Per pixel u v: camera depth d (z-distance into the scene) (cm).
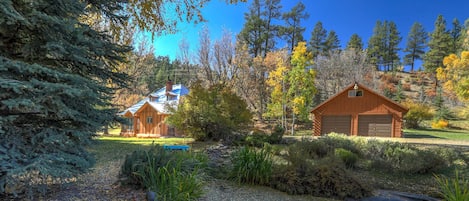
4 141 279
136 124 1945
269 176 481
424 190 544
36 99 272
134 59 1623
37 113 306
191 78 2575
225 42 2434
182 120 1118
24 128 306
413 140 1366
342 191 452
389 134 1764
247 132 1180
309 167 489
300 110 2186
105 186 382
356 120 1881
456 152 791
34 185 319
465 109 2417
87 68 370
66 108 291
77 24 353
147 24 719
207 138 1135
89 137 361
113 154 711
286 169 486
